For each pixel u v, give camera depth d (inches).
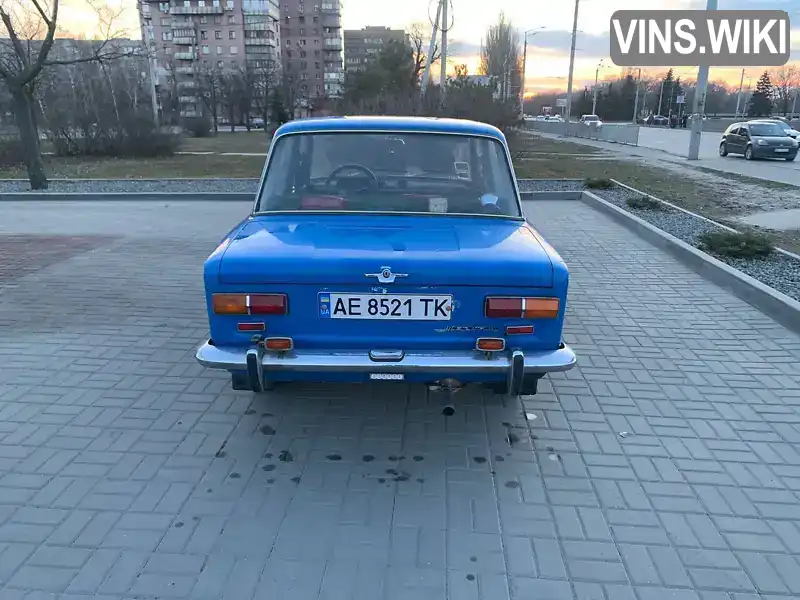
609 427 147.4
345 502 118.4
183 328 209.8
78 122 1045.2
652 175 726.5
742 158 994.1
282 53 4387.3
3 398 158.1
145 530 109.6
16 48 625.6
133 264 296.5
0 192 557.0
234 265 119.3
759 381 173.0
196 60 3944.4
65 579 98.0
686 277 280.7
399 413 153.3
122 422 147.0
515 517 114.6
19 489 120.6
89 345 194.1
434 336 121.3
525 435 143.6
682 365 183.6
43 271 282.4
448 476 127.3
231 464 130.5
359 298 119.3
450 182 151.9
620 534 110.3
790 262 296.2
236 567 101.1
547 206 502.0
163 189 587.2
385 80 1627.7
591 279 276.8
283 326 121.4
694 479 126.8
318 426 146.6
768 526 112.9
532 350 122.6
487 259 119.4
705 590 97.7
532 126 2546.8
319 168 152.4
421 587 97.4
